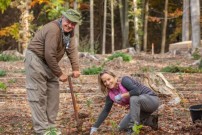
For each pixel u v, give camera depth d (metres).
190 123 7.79
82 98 11.03
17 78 15.10
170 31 45.72
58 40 6.62
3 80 14.67
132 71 17.19
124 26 40.56
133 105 6.59
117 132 7.00
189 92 11.74
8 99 11.28
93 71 16.30
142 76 10.38
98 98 10.74
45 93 6.76
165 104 9.72
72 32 6.82
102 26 44.03
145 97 6.65
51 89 6.87
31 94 6.66
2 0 20.27
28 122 8.35
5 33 30.67
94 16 44.41
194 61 21.75
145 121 7.04
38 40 6.64
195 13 25.38
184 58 24.00
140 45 41.12
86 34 44.44
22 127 7.91
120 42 45.81
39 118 6.67
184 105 9.73
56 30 6.57
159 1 44.50
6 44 38.16
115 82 6.60
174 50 27.23
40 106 6.71
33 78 6.64
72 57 6.91
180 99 10.04
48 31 6.56
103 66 18.23
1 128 7.66
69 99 10.90
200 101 10.30
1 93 12.08
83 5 41.81
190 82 13.66
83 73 16.30
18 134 7.39
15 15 37.78
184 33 32.41
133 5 38.16
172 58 24.25
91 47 32.56
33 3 29.80
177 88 12.31
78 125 7.04
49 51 6.53
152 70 16.86
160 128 7.26
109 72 6.62
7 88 12.89
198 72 16.47
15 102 10.80
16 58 23.62
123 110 9.16
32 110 6.68
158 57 25.06
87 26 44.84
